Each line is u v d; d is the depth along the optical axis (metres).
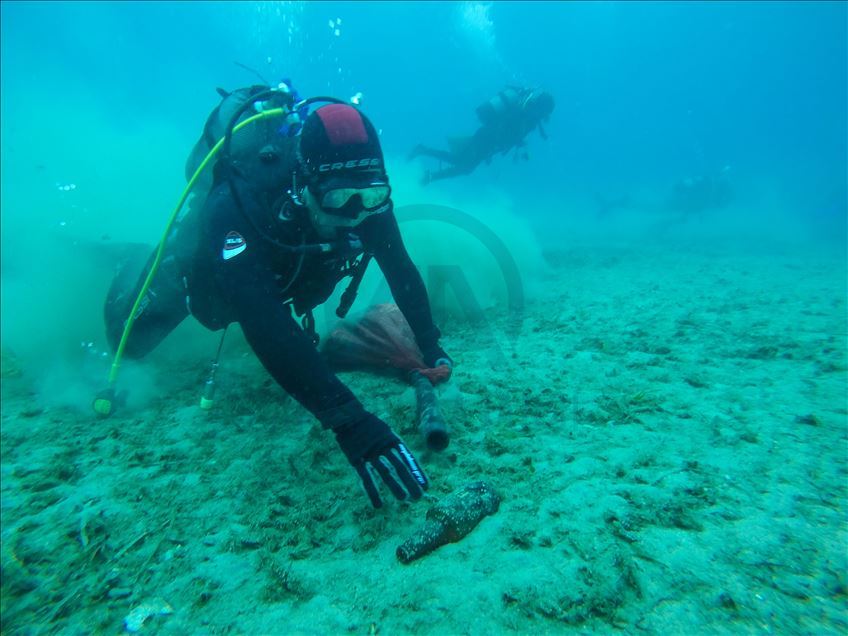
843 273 5.70
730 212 17.20
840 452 1.83
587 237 11.73
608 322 3.82
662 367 2.80
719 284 5.19
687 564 1.37
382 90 70.88
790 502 1.57
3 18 40.00
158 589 1.54
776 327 3.43
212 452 2.32
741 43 74.38
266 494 1.96
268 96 2.17
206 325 2.50
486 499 1.69
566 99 84.69
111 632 1.41
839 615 1.19
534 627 1.25
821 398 2.27
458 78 69.31
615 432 2.12
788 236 11.04
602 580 1.34
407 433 2.25
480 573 1.43
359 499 1.86
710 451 1.90
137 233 7.66
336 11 59.16
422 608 1.34
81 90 36.06
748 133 76.50
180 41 47.47
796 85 79.81
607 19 67.00
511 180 40.00
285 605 1.42
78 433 2.62
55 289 4.52
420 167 11.28
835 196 18.81
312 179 1.73
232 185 1.88
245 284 1.73
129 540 1.77
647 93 83.31
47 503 2.04
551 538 1.53
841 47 73.06
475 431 2.26
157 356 3.66
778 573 1.32
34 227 7.45
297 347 1.67
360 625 1.32
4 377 3.47
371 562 1.54
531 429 2.22
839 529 1.44
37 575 1.67
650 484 1.73
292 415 2.59
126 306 3.03
